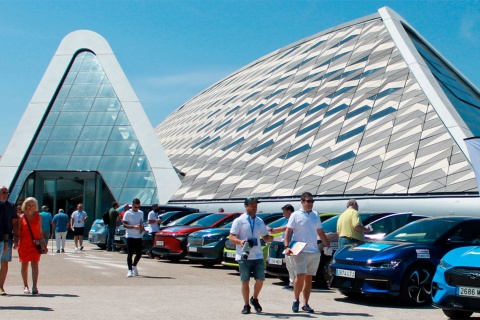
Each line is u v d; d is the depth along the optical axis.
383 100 28.34
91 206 36.44
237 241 9.81
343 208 22.36
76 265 17.95
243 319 9.05
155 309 9.77
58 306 9.88
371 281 10.86
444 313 9.66
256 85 44.91
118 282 13.83
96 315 9.01
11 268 16.72
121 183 34.41
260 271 9.84
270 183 27.83
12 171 35.22
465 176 20.05
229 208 28.22
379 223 13.94
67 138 36.34
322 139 28.67
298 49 45.81
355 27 40.59
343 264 11.44
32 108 37.56
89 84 38.34
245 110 40.91
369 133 26.52
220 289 12.79
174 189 33.94
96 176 35.84
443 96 26.02
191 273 16.41
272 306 10.62
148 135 35.78
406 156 23.27
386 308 10.62
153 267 17.89
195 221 21.61
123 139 35.88
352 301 11.51
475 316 9.99
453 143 22.30
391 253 10.95
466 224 11.97
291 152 29.45
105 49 39.38
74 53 39.50
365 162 24.50
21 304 10.06
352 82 32.34
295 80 38.94
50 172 35.59
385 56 32.53
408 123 25.38
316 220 10.34
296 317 9.40
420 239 11.77
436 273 9.34
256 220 10.05
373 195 21.92
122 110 37.00
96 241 26.61
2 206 10.88
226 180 31.41
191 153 40.38
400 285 10.70
